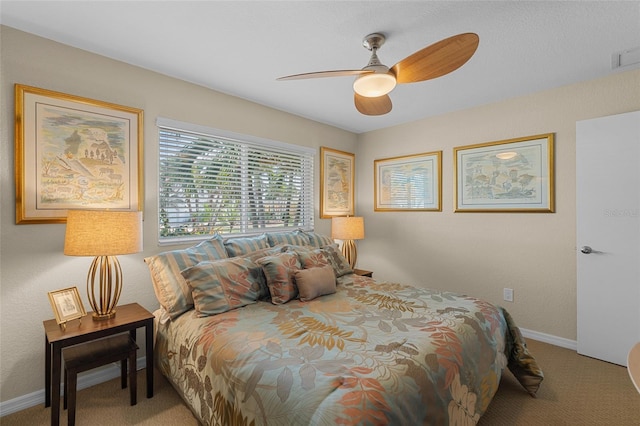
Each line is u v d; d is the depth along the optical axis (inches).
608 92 95.1
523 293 112.6
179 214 100.3
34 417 68.9
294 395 42.4
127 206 87.0
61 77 76.9
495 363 66.6
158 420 67.6
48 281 75.3
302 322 65.8
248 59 86.6
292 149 134.1
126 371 79.9
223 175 111.8
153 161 93.0
